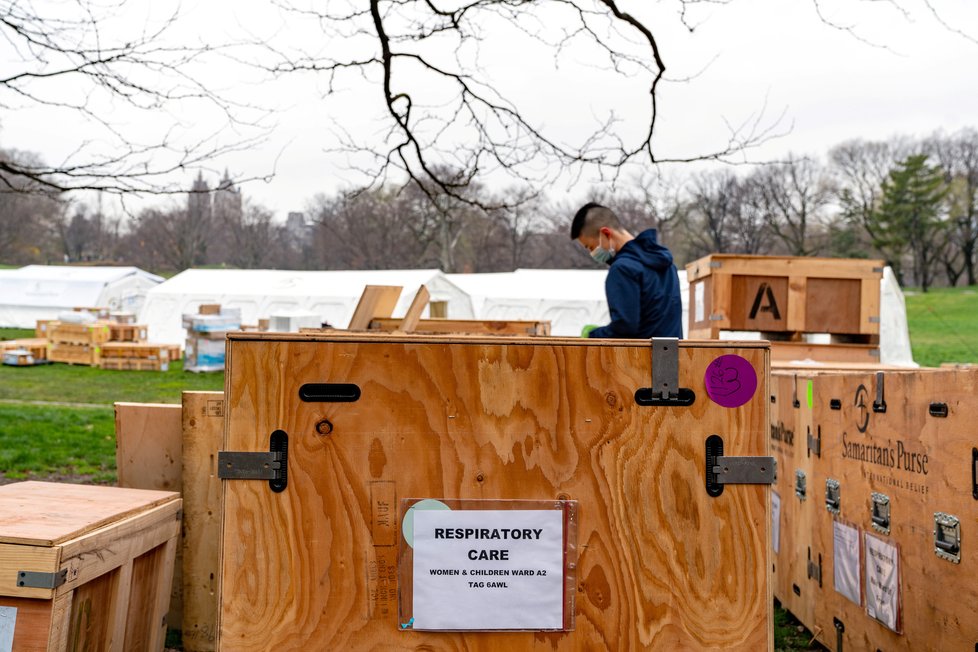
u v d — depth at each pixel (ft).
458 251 177.17
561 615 7.36
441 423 7.36
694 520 7.44
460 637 7.35
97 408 45.68
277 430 7.27
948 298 168.66
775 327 19.60
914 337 127.44
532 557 7.37
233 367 7.25
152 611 10.69
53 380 61.21
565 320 82.79
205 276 90.02
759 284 19.56
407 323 12.85
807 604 13.55
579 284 87.45
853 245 188.85
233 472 7.22
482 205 22.45
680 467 7.44
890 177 179.52
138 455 13.17
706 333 20.07
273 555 7.25
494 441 7.38
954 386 9.06
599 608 7.39
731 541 7.44
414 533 7.31
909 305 162.30
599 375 7.43
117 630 9.59
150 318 85.81
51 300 110.42
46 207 190.19
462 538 7.34
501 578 7.34
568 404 7.42
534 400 7.41
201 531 12.50
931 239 186.80
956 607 8.98
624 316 12.91
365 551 7.30
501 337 7.41
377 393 7.33
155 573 10.71
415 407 7.35
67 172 19.56
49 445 31.32
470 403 7.38
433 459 7.34
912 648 9.91
